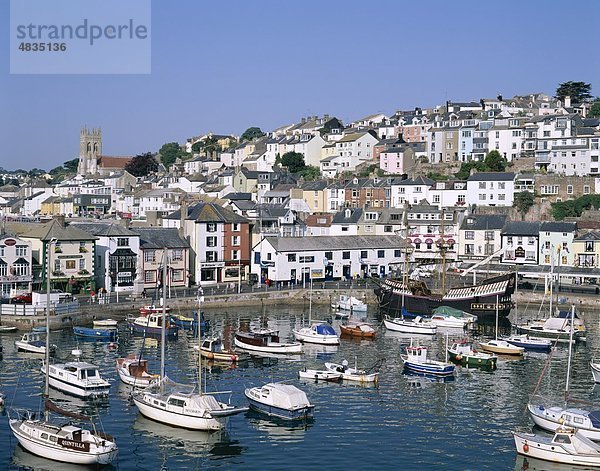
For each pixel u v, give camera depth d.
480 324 110.00
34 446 52.72
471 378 76.94
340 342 94.81
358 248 144.62
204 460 52.84
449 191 177.12
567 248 142.75
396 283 121.62
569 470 52.16
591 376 78.31
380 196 185.12
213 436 57.53
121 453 53.75
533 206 166.12
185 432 58.09
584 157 181.25
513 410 65.62
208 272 137.38
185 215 137.50
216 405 59.44
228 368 78.69
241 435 58.09
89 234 120.12
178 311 112.38
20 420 55.81
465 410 65.44
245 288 128.38
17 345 83.81
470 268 129.50
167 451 54.34
